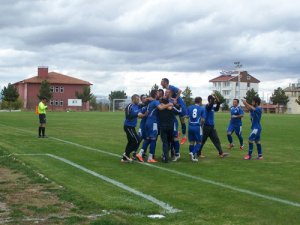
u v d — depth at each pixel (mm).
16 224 6504
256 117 14477
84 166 12266
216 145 15219
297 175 11227
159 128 13414
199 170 11883
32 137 22438
